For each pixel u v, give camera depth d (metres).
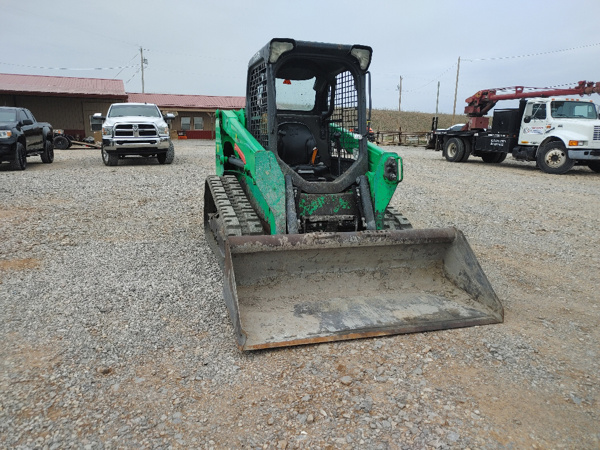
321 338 3.41
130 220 7.32
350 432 2.54
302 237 3.87
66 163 15.36
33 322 3.73
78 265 5.14
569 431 2.57
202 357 3.27
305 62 4.97
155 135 14.34
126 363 3.17
